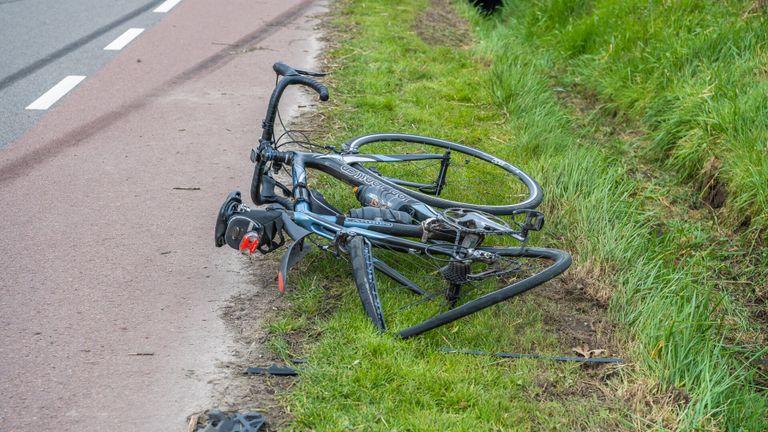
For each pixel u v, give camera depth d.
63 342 3.74
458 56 8.99
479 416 3.41
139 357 3.67
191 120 6.73
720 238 5.73
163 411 3.33
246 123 6.73
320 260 4.53
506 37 10.07
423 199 4.67
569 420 3.48
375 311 3.88
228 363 3.67
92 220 4.95
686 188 6.46
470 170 6.04
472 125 7.11
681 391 3.72
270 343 3.81
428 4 11.45
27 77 7.59
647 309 4.29
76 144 6.11
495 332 4.02
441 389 3.53
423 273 4.49
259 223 3.98
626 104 7.73
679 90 7.25
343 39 9.27
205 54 8.60
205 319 4.00
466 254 3.98
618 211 5.55
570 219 5.35
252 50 8.80
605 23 9.35
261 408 3.38
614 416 3.54
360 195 4.59
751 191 5.73
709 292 4.59
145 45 8.84
